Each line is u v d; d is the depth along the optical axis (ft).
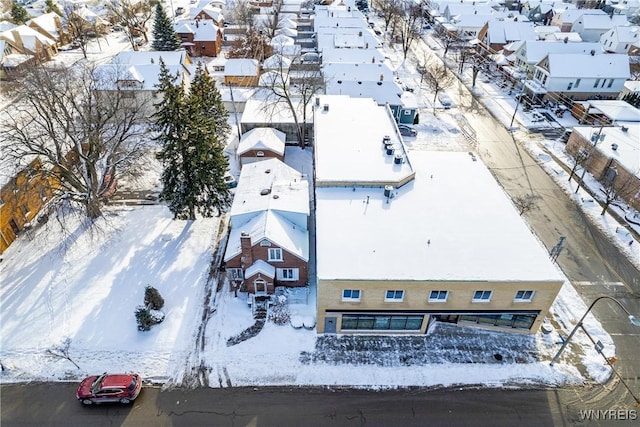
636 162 157.58
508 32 310.04
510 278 96.58
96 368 97.09
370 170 128.16
